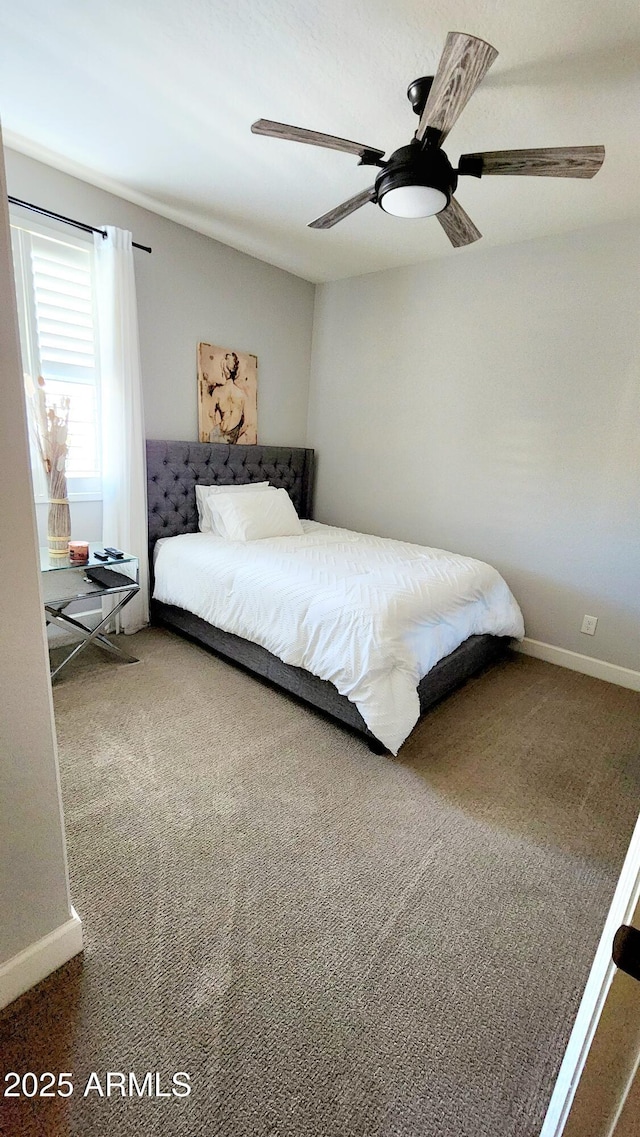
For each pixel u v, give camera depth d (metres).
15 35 1.58
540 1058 1.04
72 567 2.41
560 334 2.84
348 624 2.02
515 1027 1.09
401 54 1.59
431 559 2.82
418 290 3.40
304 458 4.18
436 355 3.38
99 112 1.99
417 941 1.28
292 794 1.78
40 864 1.06
